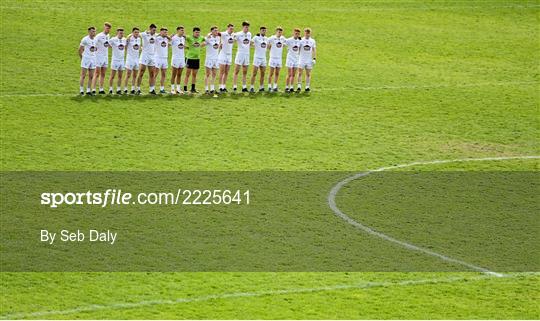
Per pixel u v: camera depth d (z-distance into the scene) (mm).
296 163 99312
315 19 155375
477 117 117625
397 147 105875
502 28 157375
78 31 141000
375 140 107625
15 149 99250
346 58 139125
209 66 117312
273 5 160375
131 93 117312
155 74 116625
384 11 162625
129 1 156375
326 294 72312
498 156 104625
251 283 73688
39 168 94625
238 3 159875
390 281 75000
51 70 125375
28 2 151375
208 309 69062
